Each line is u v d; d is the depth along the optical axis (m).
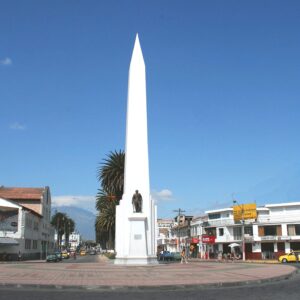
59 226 149.50
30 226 80.38
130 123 42.47
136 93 43.03
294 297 17.25
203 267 36.47
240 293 18.73
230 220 90.56
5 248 70.56
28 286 20.20
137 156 41.84
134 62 43.66
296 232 81.56
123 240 41.03
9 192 96.00
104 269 32.53
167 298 16.94
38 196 95.50
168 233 142.12
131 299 16.55
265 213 87.38
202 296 17.62
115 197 68.50
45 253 100.81
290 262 60.69
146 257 39.44
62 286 19.88
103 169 68.75
